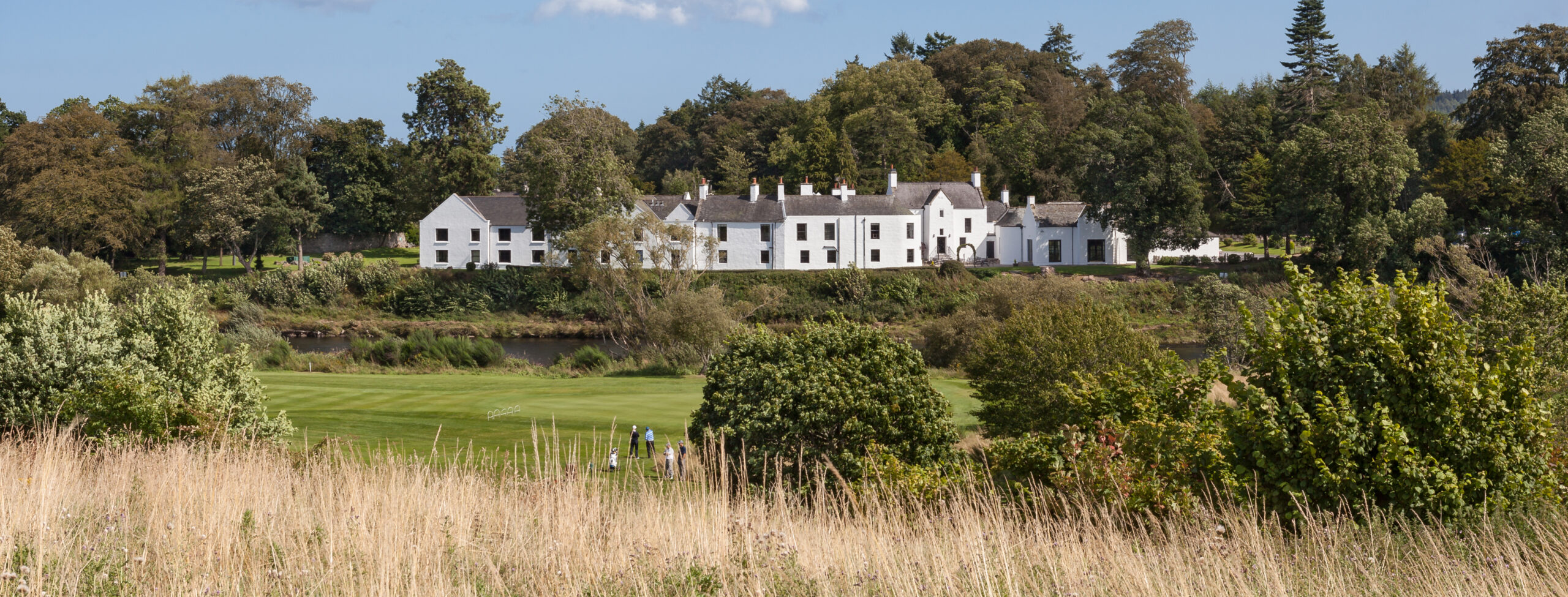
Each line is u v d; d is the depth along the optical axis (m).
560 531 8.48
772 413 21.72
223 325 72.62
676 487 10.09
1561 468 11.13
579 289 77.81
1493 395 10.55
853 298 75.69
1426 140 90.00
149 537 8.39
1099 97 125.12
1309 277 11.94
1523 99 81.81
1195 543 9.02
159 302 25.53
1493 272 45.72
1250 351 11.95
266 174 88.69
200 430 18.27
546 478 9.86
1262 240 96.00
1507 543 8.81
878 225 84.44
